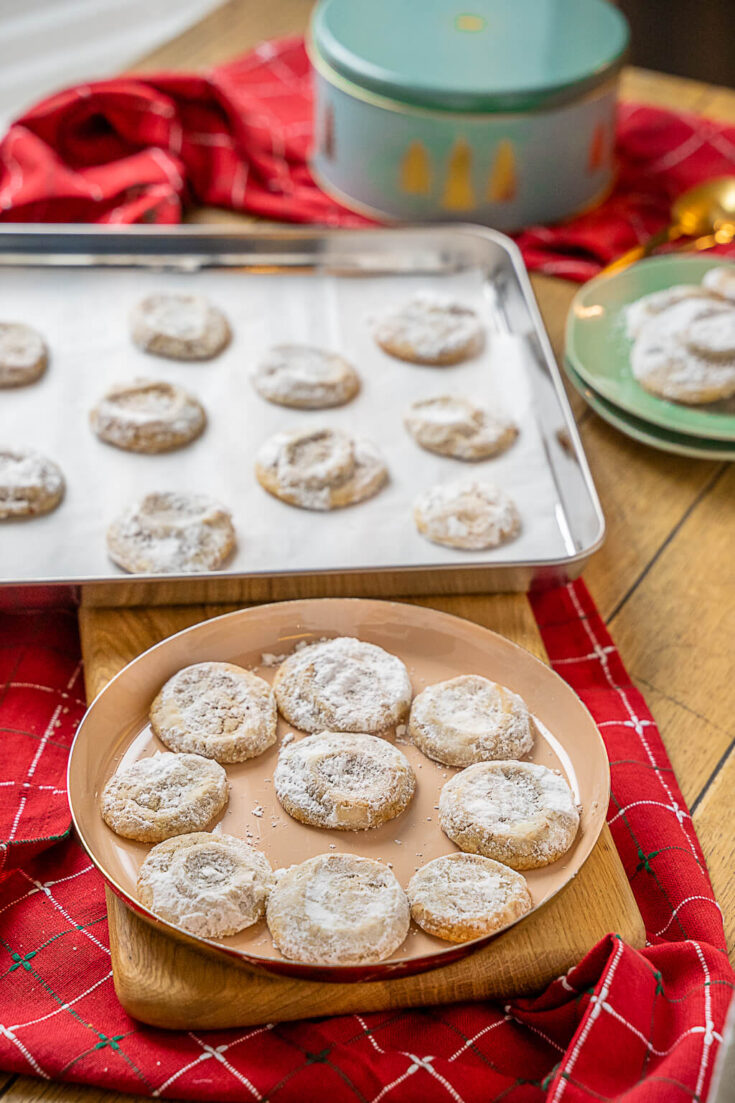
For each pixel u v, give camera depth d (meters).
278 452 1.00
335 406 1.06
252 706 0.85
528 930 0.78
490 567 0.90
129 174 1.21
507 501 0.99
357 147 1.19
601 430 1.08
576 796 0.82
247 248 1.15
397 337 1.10
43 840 0.83
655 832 0.85
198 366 1.08
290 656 0.87
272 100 1.32
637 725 0.90
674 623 0.97
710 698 0.93
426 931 0.77
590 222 1.23
